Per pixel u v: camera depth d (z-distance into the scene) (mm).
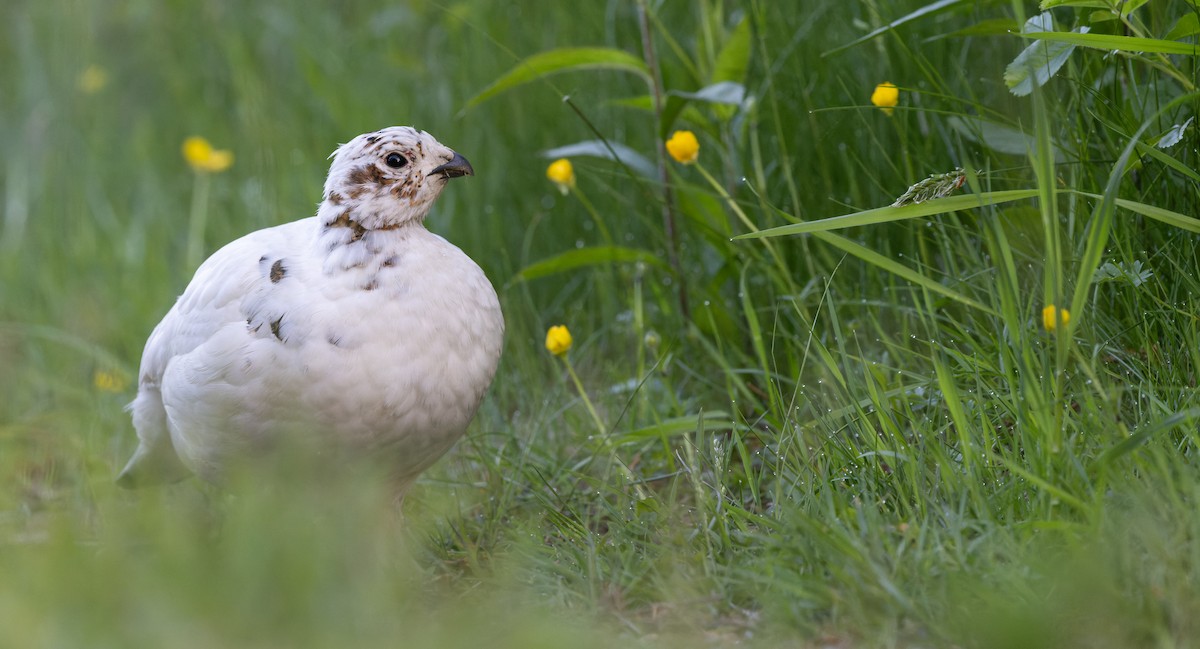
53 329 10977
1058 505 5797
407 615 6098
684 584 5930
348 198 6664
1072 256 7250
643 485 7750
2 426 9672
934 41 9211
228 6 15484
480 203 11297
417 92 12875
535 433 8555
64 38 15570
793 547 5812
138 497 8039
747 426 7750
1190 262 7309
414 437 6707
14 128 15234
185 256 12375
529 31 12211
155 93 15398
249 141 13492
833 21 9992
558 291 10828
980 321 7855
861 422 6969
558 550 6684
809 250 9219
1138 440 5586
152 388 7410
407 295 6570
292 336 6461
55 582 5562
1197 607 5008
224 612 5383
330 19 14641
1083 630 5074
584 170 10594
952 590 5332
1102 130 7797
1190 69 7547
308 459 6660
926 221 8508
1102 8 6875
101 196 13781
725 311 9047
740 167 9320
